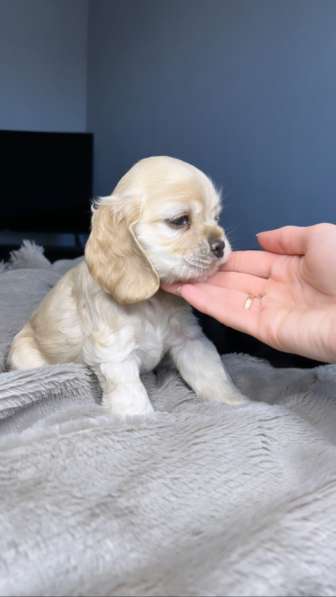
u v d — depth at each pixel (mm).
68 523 235
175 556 223
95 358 357
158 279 339
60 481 261
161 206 336
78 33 1071
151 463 277
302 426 319
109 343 354
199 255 333
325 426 330
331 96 529
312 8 541
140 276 339
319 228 312
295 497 249
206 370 379
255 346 465
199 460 280
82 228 1032
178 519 245
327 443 306
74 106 1096
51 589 207
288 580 205
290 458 292
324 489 250
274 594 199
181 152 781
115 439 293
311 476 274
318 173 551
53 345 402
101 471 271
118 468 274
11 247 993
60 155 1003
